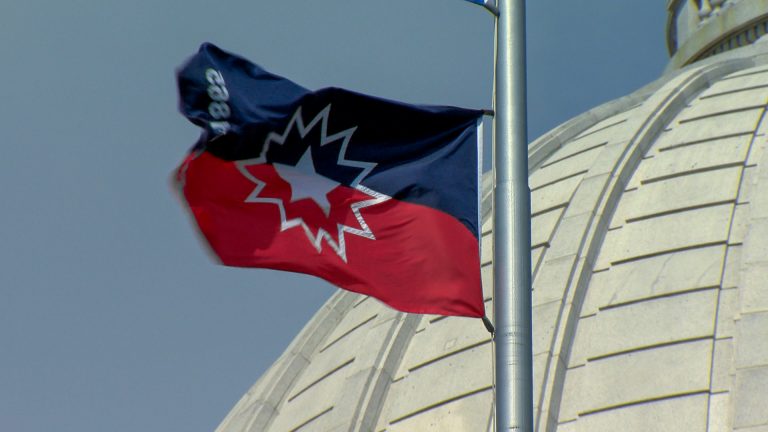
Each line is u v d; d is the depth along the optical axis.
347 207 53.09
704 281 84.81
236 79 54.19
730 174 95.44
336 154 53.91
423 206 52.72
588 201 97.38
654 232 91.94
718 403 76.00
